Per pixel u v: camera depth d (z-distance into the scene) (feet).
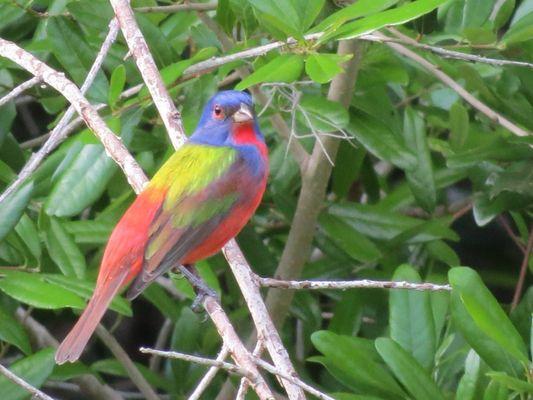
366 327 40.29
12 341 34.04
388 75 37.58
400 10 28.53
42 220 34.35
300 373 40.50
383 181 45.37
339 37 28.99
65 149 36.58
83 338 27.96
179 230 29.86
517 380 27.61
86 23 36.17
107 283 29.12
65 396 49.24
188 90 35.81
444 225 41.14
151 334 53.88
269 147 41.06
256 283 27.68
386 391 30.42
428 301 31.50
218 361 22.34
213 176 30.53
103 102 34.65
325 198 42.86
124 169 30.45
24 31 39.55
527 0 37.70
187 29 39.60
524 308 34.73
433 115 42.01
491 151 37.09
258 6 29.99
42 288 31.58
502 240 50.60
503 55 36.65
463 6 37.93
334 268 39.86
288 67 29.30
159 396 41.96
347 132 37.63
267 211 41.57
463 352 33.32
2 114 36.40
